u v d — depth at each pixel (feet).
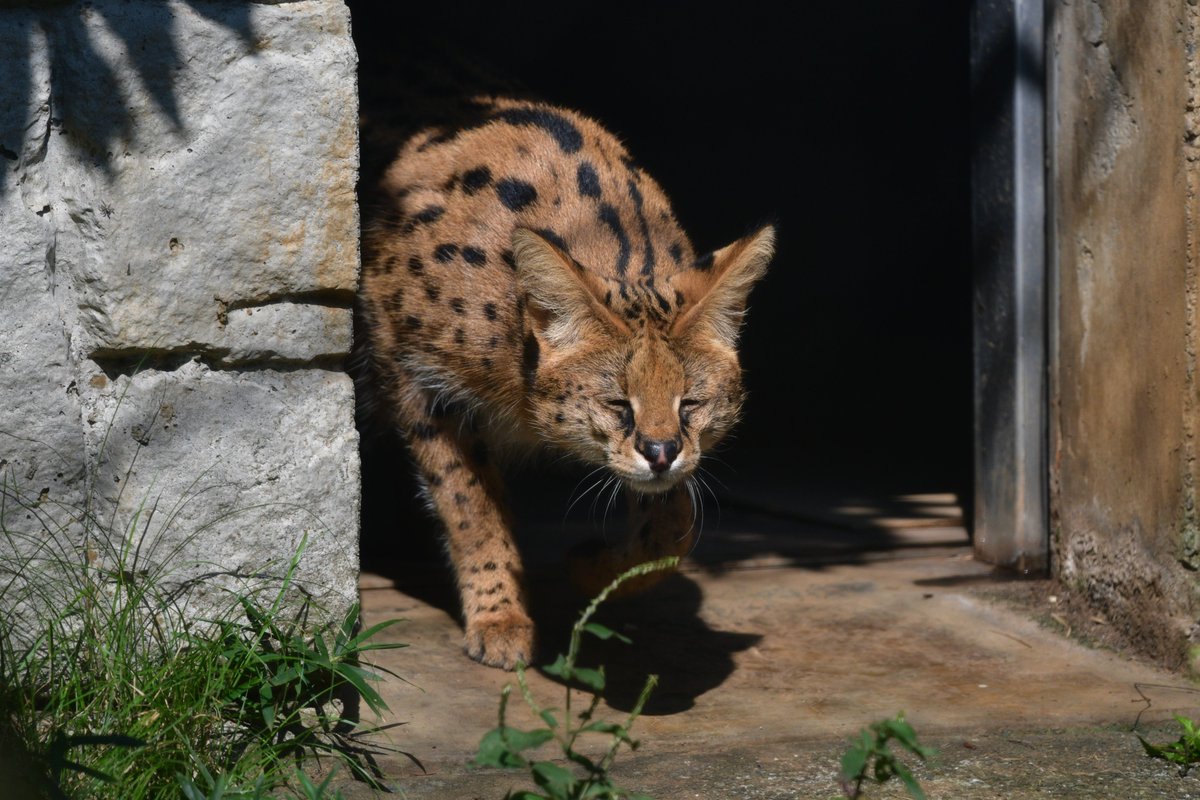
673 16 56.54
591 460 23.59
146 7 18.78
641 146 57.57
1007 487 29.94
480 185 25.18
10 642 18.15
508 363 24.09
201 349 19.36
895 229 55.06
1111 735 20.99
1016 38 28.32
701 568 30.83
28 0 18.54
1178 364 23.15
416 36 32.68
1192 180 22.48
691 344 22.77
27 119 18.57
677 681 24.03
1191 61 22.31
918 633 26.50
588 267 24.04
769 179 56.75
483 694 23.09
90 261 18.85
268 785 17.48
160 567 19.33
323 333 19.92
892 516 35.91
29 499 19.01
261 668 18.99
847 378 54.13
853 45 55.47
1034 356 29.27
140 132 18.79
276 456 19.77
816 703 22.82
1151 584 24.36
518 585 25.59
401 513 31.76
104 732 17.16
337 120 19.57
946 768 19.49
